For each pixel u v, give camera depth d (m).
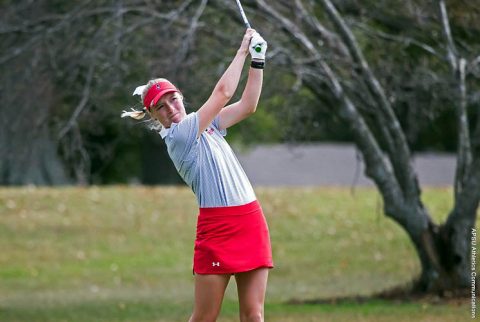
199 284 21.81
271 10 38.22
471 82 41.97
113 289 53.66
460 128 40.78
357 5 41.91
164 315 42.50
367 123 43.97
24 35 41.34
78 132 39.41
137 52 40.34
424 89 43.16
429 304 41.00
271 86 40.81
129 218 69.44
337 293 49.69
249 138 68.06
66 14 40.53
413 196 42.03
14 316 43.06
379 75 43.06
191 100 39.91
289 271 57.31
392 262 58.38
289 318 38.47
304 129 44.94
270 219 68.12
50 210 70.88
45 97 41.59
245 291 21.70
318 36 39.12
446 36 38.03
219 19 41.16
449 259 42.69
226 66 40.41
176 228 67.81
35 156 50.31
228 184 21.61
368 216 68.56
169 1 40.06
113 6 39.34
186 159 21.64
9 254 61.91
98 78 39.69
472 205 41.31
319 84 40.69
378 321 36.53
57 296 51.06
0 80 41.44
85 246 63.78
